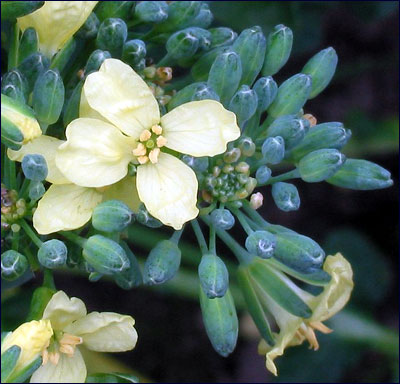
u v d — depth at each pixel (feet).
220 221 0.42
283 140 0.43
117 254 0.40
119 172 0.40
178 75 0.63
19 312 0.61
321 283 0.46
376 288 0.68
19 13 0.42
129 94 0.40
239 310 0.67
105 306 0.69
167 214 0.40
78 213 0.41
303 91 0.44
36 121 0.40
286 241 0.42
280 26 0.46
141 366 0.69
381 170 0.45
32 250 0.44
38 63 0.43
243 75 0.45
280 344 0.44
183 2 0.48
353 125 0.68
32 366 0.40
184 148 0.40
